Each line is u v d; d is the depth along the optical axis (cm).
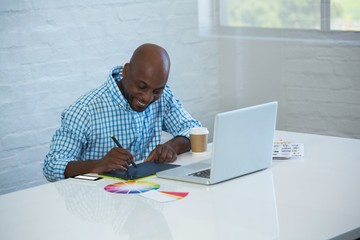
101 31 425
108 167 246
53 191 229
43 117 402
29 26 391
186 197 216
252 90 478
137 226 191
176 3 461
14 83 388
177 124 295
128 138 277
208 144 295
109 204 212
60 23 404
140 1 443
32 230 192
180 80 470
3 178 389
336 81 443
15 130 391
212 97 487
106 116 271
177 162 262
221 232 183
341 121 445
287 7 456
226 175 231
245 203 208
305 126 460
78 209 209
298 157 262
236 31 477
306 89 456
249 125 234
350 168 244
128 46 440
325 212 197
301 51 454
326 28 442
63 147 262
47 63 401
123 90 274
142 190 225
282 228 185
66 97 412
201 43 477
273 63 466
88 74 421
